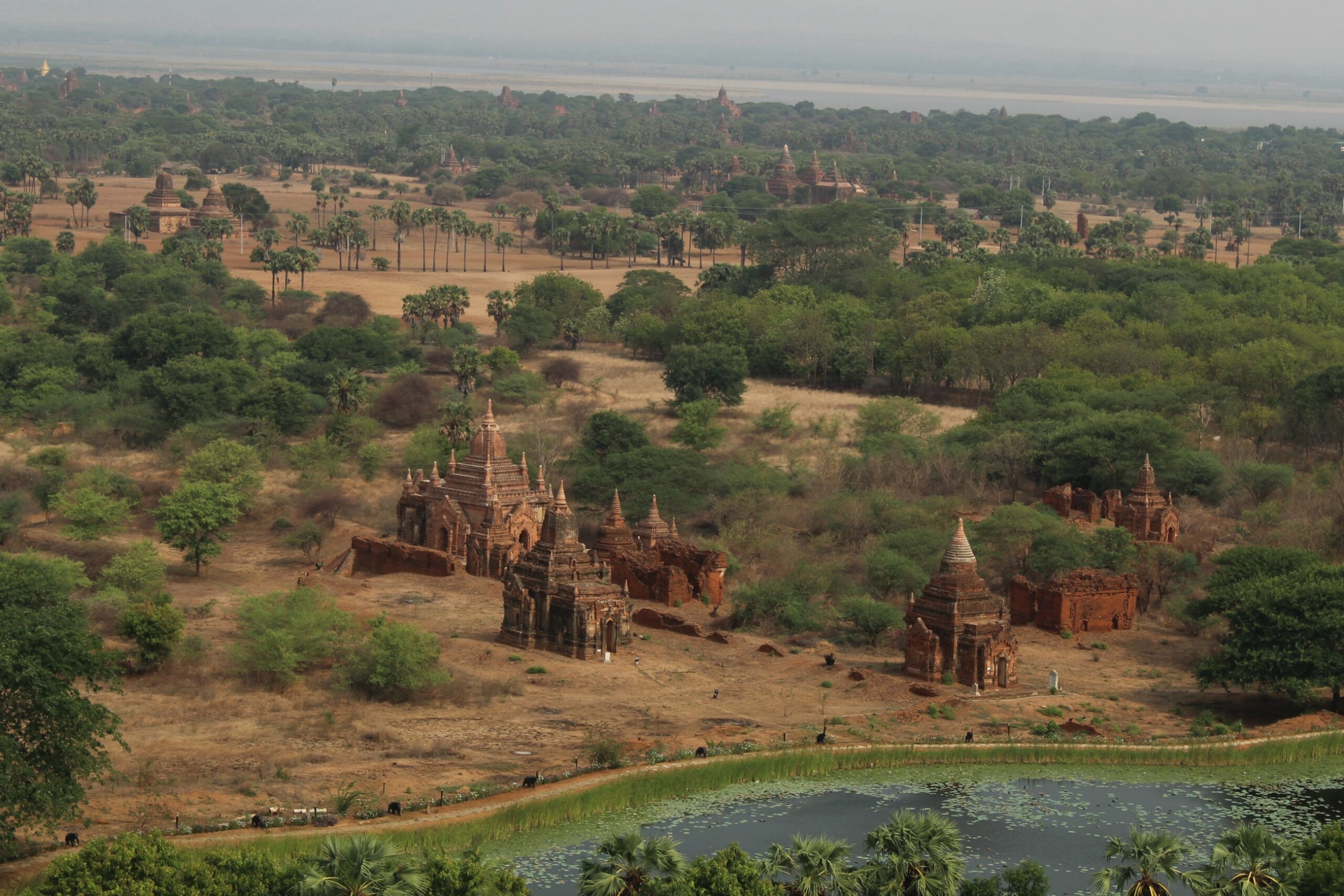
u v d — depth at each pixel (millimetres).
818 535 146875
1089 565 129625
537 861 73562
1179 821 81688
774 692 101938
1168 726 97188
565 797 79438
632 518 152875
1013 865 74688
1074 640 119062
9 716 72438
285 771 81938
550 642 109938
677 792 83500
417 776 82625
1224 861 65250
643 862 63938
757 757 86938
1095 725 96375
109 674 79625
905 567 125750
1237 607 104188
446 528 135625
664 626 118625
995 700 101500
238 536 153375
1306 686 98625
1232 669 101250
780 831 78125
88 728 73125
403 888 60094
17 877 67000
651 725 93375
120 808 75812
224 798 77875
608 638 109438
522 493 137500
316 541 146125
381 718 92812
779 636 118375
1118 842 66562
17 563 100500
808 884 63094
